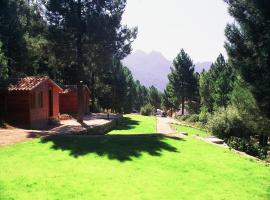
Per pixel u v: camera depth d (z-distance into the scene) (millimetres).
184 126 46219
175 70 79062
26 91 28531
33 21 33875
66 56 34844
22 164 14211
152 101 126125
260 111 23391
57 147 17469
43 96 31812
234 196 12109
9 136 20328
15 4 39969
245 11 23859
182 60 78562
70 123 33688
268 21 22203
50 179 12438
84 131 26656
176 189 12367
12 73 42625
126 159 15789
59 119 36094
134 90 106750
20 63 42062
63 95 43656
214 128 31219
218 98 53406
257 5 22000
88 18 32156
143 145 18719
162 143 19516
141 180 13047
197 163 16109
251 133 30859
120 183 12523
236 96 27797
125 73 76500
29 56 42938
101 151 16969
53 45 33812
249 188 13133
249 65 22844
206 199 11602
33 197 10625
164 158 16469
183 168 15109
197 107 82188
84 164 14672
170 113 100938
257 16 22938
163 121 50062
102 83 67062
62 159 15297
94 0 33188
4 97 28984
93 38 32938
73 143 18516
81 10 33594
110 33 33031
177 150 18344
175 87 79312
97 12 33406
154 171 14320
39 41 34188
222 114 31531
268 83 21750
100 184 12273
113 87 68625
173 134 24141
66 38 33375
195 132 38906
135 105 119375
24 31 42062
